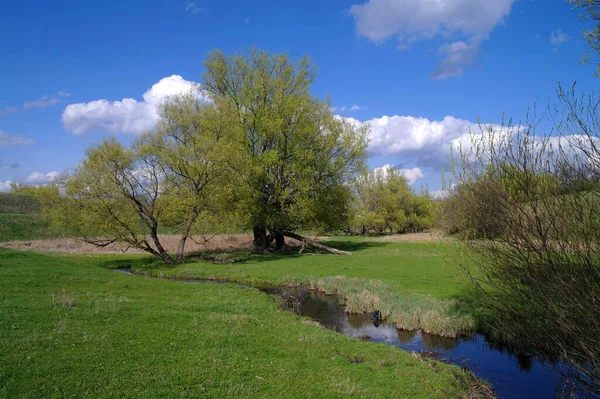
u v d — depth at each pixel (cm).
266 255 3738
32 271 1911
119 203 2959
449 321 1466
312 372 975
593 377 711
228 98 3641
